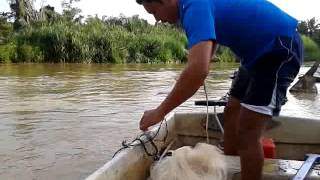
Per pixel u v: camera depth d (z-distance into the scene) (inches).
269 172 116.9
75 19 1550.2
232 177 114.1
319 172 114.6
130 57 1176.8
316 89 467.2
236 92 124.0
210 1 96.3
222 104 147.7
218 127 165.2
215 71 836.0
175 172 100.3
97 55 1139.3
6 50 1096.2
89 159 216.5
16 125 291.9
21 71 806.5
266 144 135.6
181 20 93.3
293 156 159.5
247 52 100.0
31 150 231.8
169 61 1213.1
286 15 102.3
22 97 432.8
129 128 282.4
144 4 97.7
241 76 122.4
